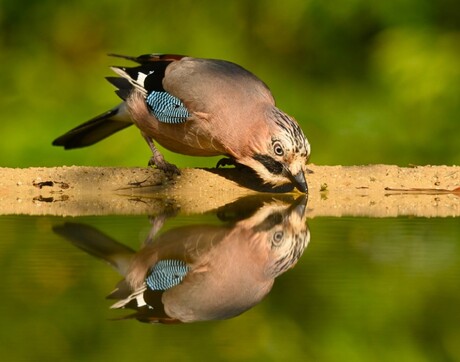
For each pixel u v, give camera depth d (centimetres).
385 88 2059
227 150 1200
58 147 1942
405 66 2002
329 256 868
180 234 955
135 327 685
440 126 2006
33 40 2127
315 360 677
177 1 2108
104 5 2117
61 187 1245
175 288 770
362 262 845
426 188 1257
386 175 1299
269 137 1173
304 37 2103
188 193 1238
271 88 2069
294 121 1187
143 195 1230
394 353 689
